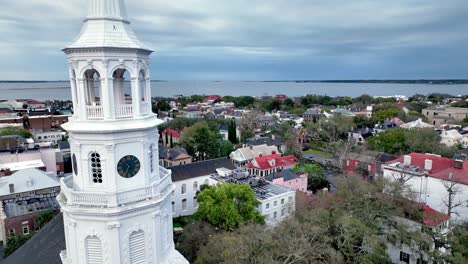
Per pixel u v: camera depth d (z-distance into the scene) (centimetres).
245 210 5194
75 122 2058
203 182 7781
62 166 9600
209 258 4344
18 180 6475
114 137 2044
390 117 18325
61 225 3184
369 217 4772
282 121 18688
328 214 4784
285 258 4028
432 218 5000
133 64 2094
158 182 2255
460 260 3919
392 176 6800
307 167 9769
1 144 9919
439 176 6359
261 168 9369
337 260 4078
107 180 2092
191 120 17250
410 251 4862
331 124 15175
